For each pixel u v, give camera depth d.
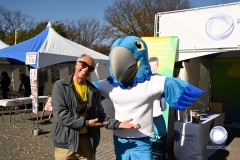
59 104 2.57
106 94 3.07
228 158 5.10
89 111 2.73
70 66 12.91
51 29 9.78
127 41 2.96
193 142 4.65
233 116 8.12
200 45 5.32
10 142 5.91
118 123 2.75
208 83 7.92
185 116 4.96
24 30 35.69
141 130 2.92
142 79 2.94
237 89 8.05
